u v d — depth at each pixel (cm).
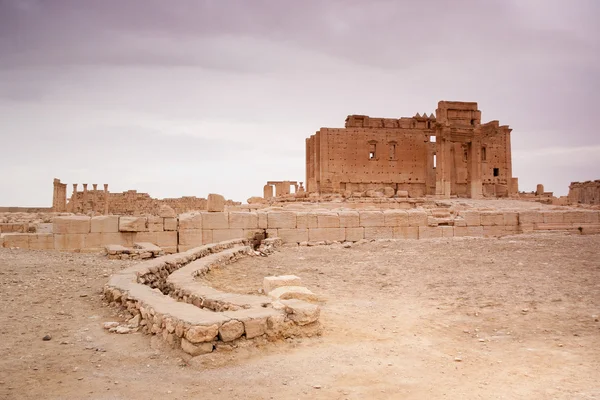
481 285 1299
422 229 2605
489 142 6334
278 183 6681
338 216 2466
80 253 1859
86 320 922
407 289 1292
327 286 1348
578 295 1147
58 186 5825
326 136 5838
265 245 2183
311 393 611
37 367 675
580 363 722
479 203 4659
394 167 6012
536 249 1984
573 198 7094
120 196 6181
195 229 2209
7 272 1310
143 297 934
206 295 993
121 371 672
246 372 678
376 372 688
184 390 611
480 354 774
